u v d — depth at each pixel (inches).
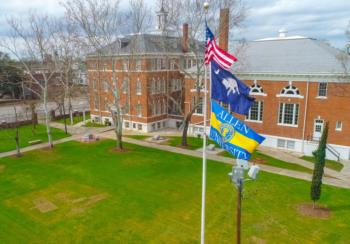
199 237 711.1
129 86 1882.4
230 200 901.2
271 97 1521.9
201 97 1727.4
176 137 1738.4
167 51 1750.7
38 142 1587.1
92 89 2101.4
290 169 1195.3
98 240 700.7
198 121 1771.7
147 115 1868.8
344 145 1364.4
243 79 1581.0
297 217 799.7
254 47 1727.4
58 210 842.2
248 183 1030.4
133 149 1465.3
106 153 1393.9
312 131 1443.2
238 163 530.3
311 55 1499.8
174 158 1318.9
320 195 887.7
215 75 543.2
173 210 842.2
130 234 724.0
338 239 700.0
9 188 992.9
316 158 808.3
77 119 2322.8
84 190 976.3
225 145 542.9
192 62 2012.8
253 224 764.6
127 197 924.0
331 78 1344.7
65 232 733.3
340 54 1373.0
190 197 923.4
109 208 853.2
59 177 1088.8
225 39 1520.7
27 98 2992.1
